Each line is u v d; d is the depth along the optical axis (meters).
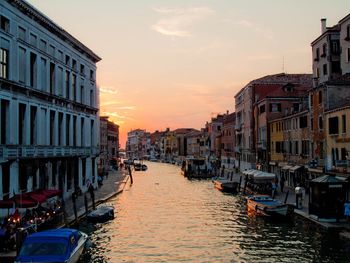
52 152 32.38
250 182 45.34
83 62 41.75
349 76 36.72
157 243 23.14
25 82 28.61
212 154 105.88
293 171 42.34
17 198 21.97
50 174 32.62
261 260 19.64
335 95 35.03
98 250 21.70
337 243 21.97
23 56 28.50
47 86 32.44
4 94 25.70
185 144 151.12
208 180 67.94
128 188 52.94
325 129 35.22
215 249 21.78
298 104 54.09
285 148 47.28
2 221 24.09
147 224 28.31
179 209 34.91
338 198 25.30
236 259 19.91
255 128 61.88
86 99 42.81
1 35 25.23
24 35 28.53
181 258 20.23
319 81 44.25
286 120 46.72
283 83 63.59
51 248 16.92
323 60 43.16
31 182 29.03
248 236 24.41
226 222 28.81
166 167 123.69
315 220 25.73
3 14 25.55
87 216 28.25
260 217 30.19
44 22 31.27
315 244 22.02
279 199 35.28
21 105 28.41
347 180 28.41
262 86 63.91
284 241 22.91
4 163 25.28
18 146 26.81
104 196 40.50
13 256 17.75
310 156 39.19
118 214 32.28
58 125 34.75
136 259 20.12
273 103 54.41
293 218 29.09
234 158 83.06
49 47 32.88
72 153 37.00
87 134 43.09
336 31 41.84
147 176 78.69
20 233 18.27
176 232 25.78
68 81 37.59
